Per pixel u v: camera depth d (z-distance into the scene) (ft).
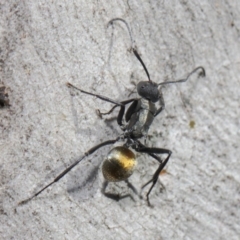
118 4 0.36
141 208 0.35
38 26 0.35
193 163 0.36
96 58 0.36
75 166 0.35
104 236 0.35
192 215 0.35
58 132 0.35
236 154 0.36
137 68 0.36
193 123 0.36
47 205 0.34
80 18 0.36
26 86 0.35
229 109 0.36
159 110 0.36
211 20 0.37
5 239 0.34
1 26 0.35
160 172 0.35
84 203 0.35
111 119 0.36
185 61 0.37
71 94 0.35
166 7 0.37
